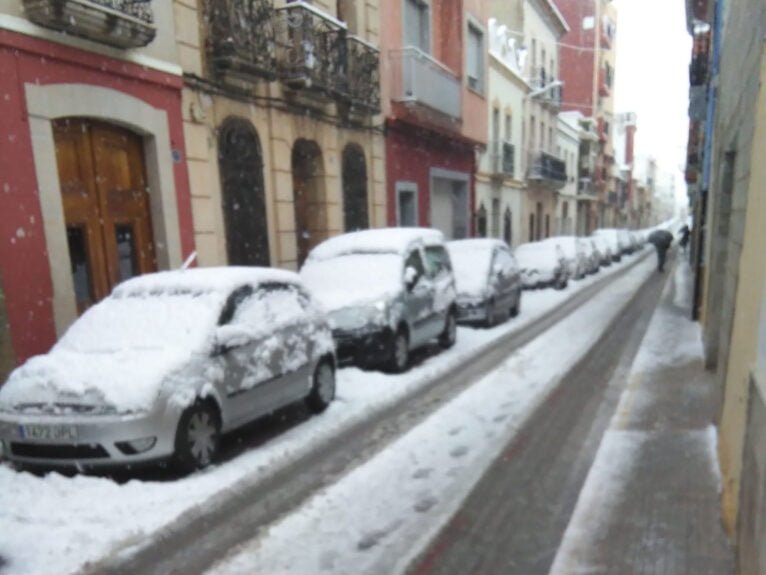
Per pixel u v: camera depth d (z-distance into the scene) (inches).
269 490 179.0
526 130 1099.9
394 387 294.4
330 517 160.2
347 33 509.7
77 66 291.3
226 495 176.4
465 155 823.7
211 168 385.4
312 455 207.0
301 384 247.0
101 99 304.2
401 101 611.2
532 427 220.2
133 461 181.8
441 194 784.3
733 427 145.7
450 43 739.4
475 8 799.7
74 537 153.2
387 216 616.7
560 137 1376.7
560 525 149.3
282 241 452.4
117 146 329.1
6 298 261.1
